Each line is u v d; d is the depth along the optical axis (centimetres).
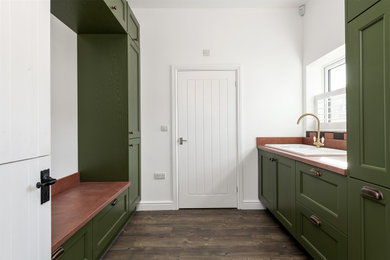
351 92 116
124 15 217
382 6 95
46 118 90
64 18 193
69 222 126
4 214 70
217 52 293
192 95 296
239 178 294
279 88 296
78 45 227
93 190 197
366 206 107
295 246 199
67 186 205
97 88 227
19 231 75
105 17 192
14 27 75
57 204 159
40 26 87
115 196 185
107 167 228
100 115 228
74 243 123
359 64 110
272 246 199
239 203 294
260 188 285
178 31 291
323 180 146
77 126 227
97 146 228
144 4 281
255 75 295
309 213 165
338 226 129
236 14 294
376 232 100
